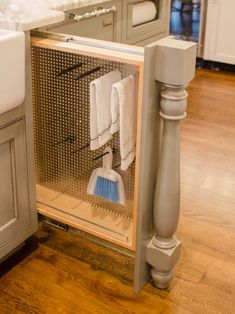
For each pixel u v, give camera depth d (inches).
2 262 78.2
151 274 73.3
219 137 123.2
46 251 81.5
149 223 69.6
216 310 69.5
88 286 73.9
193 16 222.7
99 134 67.5
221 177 105.0
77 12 87.6
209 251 82.1
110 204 79.4
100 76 70.6
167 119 61.4
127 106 63.6
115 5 98.2
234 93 151.8
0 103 62.7
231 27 160.7
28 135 72.2
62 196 84.0
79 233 84.3
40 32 70.8
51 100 78.5
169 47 56.6
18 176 72.3
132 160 68.1
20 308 69.3
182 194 98.6
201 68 174.4
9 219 72.9
